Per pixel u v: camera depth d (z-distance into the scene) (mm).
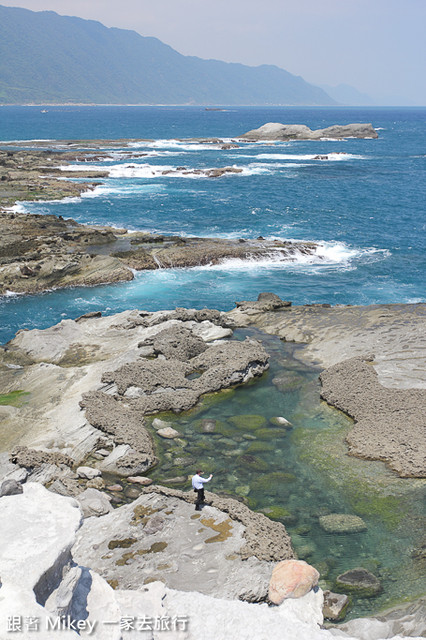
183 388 21922
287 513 14633
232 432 19047
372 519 14336
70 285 38188
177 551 12688
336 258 44125
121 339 26891
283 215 60031
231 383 22484
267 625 9344
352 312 29484
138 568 12133
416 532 13734
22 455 16656
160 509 14414
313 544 13430
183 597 10094
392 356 23656
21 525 8109
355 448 17562
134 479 16359
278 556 12492
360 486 15766
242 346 25172
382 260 43594
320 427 19234
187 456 17672
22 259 39531
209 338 27219
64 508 8508
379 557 12953
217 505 14430
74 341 26781
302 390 22047
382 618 10891
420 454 16672
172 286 38219
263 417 20016
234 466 17016
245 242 46344
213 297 36188
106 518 14172
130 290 37562
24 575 7250
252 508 14898
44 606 7285
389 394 20328
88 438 18234
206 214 60000
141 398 21031
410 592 11773
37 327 31844
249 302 32031
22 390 21922
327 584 12141
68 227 49688
